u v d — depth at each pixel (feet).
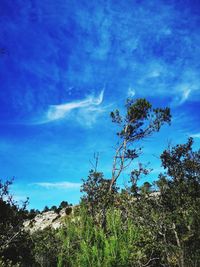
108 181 126.52
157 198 90.22
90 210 121.49
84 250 93.86
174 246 81.87
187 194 86.58
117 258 88.02
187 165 90.68
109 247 90.63
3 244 87.45
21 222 91.50
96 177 125.18
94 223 117.19
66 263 105.91
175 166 91.56
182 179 90.43
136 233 89.45
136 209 90.84
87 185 124.67
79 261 94.43
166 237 85.15
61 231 113.70
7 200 90.58
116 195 106.32
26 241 92.53
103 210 117.19
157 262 89.81
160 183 90.12
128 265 88.12
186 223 80.94
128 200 94.22
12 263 87.86
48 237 121.08
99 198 121.70
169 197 88.69
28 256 92.79
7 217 90.02
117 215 101.09
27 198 92.17
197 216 80.53
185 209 84.07
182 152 92.02
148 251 88.79
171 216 83.56
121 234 97.45
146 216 89.10
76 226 112.57
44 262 110.32
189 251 81.41
